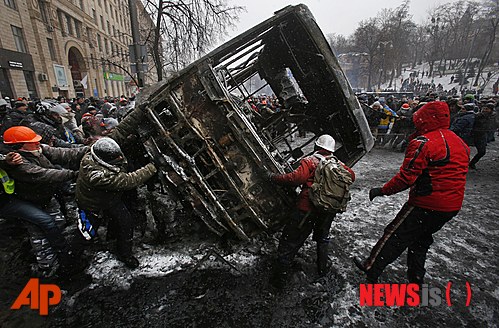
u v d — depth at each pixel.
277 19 2.46
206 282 2.49
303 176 2.27
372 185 5.11
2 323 2.03
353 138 3.52
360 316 2.15
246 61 4.18
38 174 2.31
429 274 2.64
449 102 7.38
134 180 2.32
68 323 2.06
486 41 35.47
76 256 2.55
